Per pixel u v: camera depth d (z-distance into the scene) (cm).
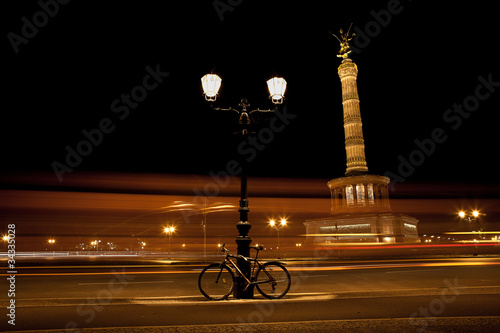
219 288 841
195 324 595
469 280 1241
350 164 5441
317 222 5369
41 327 577
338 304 770
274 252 3916
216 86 987
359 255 4028
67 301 824
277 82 987
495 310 698
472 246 3803
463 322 588
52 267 2227
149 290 1043
